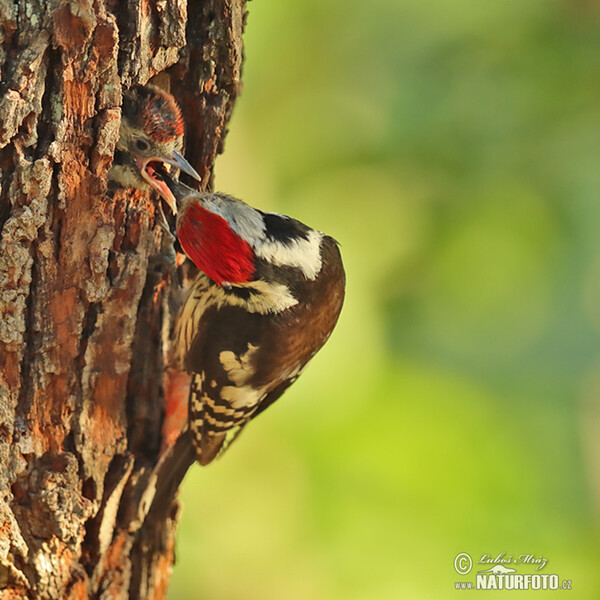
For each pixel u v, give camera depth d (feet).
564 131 37.47
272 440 35.96
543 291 39.22
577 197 37.93
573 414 39.50
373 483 35.35
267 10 37.76
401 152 38.42
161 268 23.89
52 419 21.83
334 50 38.60
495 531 34.78
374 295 38.83
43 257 20.65
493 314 39.50
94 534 23.16
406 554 34.24
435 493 35.17
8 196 19.93
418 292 39.52
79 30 19.47
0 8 18.93
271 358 25.53
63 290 21.21
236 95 24.58
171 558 26.20
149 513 24.56
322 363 37.06
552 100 37.27
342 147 39.19
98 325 22.18
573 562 35.09
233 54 23.54
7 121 19.26
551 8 36.83
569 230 38.27
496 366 39.52
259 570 35.76
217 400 25.86
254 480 35.99
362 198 39.22
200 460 26.84
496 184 38.22
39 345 21.15
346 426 36.29
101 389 22.77
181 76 23.43
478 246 38.83
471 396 38.50
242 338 25.14
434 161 38.37
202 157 24.22
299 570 35.19
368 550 34.50
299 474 35.70
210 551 36.27
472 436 37.09
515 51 37.29
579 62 36.96
